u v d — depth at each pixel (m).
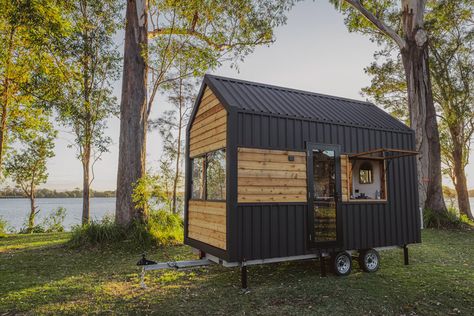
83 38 12.87
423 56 14.91
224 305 4.85
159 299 5.16
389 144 7.44
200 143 7.27
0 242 11.95
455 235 11.93
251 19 14.54
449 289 5.49
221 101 5.98
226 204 5.53
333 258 6.46
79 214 31.42
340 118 6.95
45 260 8.14
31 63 13.57
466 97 19.00
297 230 6.04
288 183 6.00
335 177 6.56
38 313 4.59
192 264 6.14
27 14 10.37
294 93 7.82
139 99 11.17
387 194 7.19
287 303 4.90
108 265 7.62
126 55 11.30
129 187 10.59
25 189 21.20
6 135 17.58
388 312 4.56
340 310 4.62
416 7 14.96
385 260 7.88
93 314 4.55
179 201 15.15
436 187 14.38
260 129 5.79
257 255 5.56
